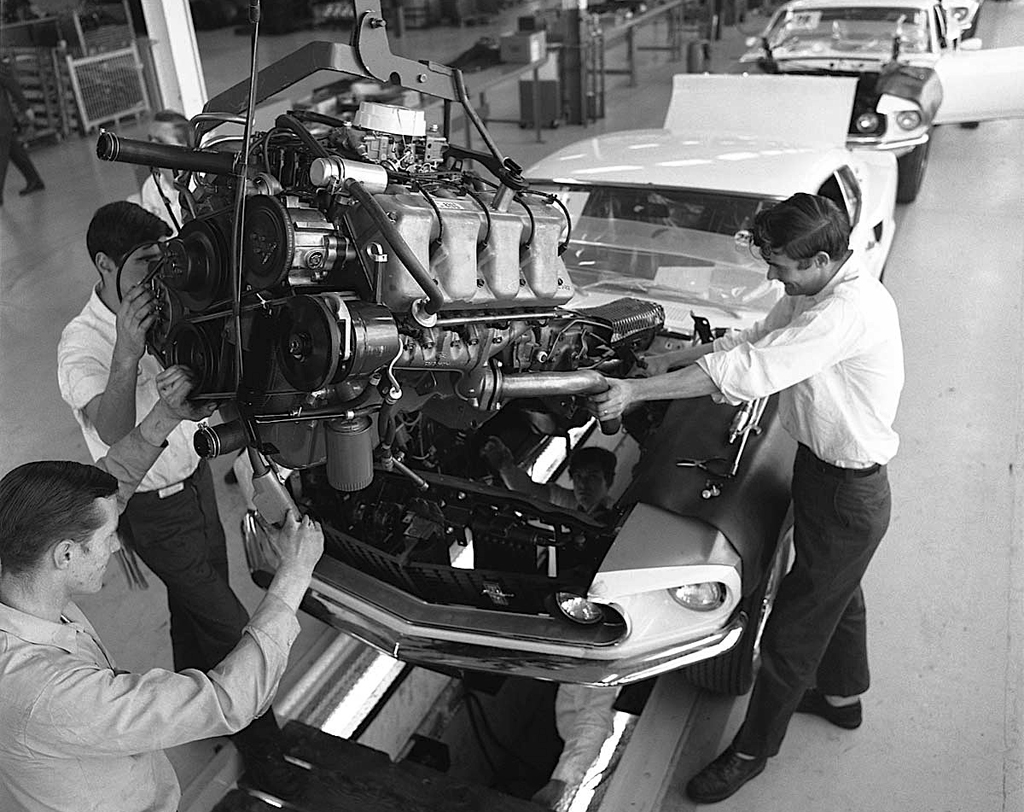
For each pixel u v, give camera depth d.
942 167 8.10
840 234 2.09
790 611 2.39
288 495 1.65
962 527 3.64
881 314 2.13
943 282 5.76
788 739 2.76
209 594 2.55
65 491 1.43
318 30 16.64
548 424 2.88
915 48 7.16
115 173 9.20
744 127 5.09
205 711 1.43
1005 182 7.61
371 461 1.67
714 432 2.60
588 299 3.37
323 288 1.52
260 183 1.55
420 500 2.50
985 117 6.72
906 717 2.80
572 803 2.47
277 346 1.46
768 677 2.42
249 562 2.84
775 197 3.49
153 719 1.39
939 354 4.93
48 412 4.86
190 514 2.48
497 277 1.68
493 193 1.82
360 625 2.48
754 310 3.22
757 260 3.39
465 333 1.75
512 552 2.69
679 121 5.25
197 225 1.56
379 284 1.49
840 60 7.17
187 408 1.67
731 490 2.39
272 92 1.72
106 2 11.52
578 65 9.88
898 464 4.05
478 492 2.44
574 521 2.36
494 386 1.83
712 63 12.88
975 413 4.39
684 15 15.91
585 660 2.25
